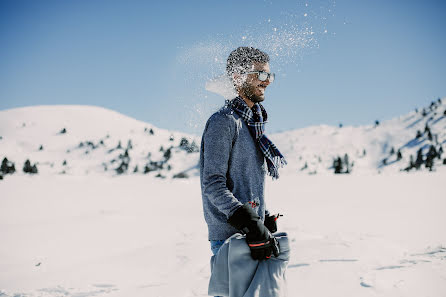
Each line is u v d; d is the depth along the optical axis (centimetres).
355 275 317
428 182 1947
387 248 451
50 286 441
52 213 1455
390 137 16675
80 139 16650
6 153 14125
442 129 15712
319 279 316
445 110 17400
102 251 760
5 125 17538
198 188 2577
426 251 406
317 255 419
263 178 177
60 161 13975
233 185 168
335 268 349
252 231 150
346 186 1967
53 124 18300
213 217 171
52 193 2206
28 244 848
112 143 16125
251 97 177
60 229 1052
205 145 166
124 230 1017
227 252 161
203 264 516
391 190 1645
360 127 18888
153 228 1030
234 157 168
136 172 11394
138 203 1792
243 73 174
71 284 445
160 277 456
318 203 1334
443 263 333
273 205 1330
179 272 476
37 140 16312
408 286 275
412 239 566
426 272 307
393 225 781
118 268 521
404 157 14050
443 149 13538
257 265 157
